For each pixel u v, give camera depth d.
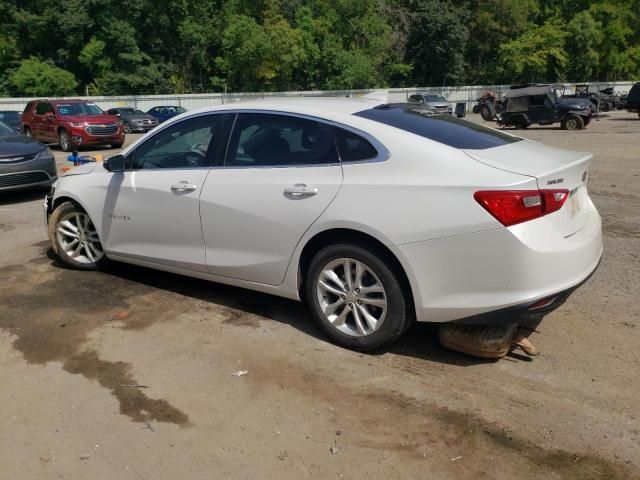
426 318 3.61
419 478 2.72
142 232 4.92
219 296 4.96
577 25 54.75
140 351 3.99
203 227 4.46
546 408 3.24
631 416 3.15
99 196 5.21
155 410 3.30
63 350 4.02
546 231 3.38
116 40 45.59
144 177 4.85
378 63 50.69
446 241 3.42
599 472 2.74
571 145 16.77
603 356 3.81
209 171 4.44
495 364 3.74
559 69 55.94
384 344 3.80
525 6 53.09
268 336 4.18
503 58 53.00
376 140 3.76
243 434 3.07
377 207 3.60
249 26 45.44
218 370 3.72
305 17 47.19
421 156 3.60
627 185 9.77
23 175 9.31
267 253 4.15
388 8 52.94
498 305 3.37
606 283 5.12
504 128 25.50
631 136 19.23
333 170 3.85
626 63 58.69
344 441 3.00
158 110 36.03
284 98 4.70
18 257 6.20
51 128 19.86
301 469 2.80
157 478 2.75
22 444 3.02
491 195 3.31
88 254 5.57
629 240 6.48
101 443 3.01
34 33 46.53
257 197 4.12
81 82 48.78
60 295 5.04
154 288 5.18
